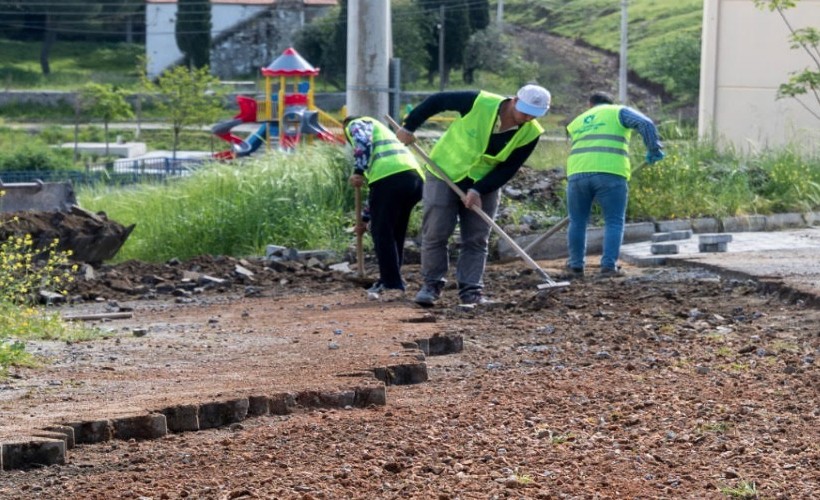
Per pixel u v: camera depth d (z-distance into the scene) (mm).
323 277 15250
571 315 11672
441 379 8953
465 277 12578
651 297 12531
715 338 10250
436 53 73625
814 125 23984
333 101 69062
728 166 20344
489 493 5961
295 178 18859
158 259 18547
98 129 70000
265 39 90188
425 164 12445
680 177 19422
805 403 7828
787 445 6828
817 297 11586
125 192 21562
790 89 20891
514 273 15164
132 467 6500
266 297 13938
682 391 8258
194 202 19250
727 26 24531
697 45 66062
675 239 17250
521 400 8062
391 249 13469
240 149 33438
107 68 89500
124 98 76250
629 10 78688
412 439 7016
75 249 15727
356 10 18812
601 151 14344
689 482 6145
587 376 8867
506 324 11344
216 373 8672
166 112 62656
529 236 17234
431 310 12273
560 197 18594
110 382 8367
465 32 72938
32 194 16641
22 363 9047
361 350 9453
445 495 5902
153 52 89500
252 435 7137
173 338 10539
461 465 6457
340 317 11570
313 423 7406
